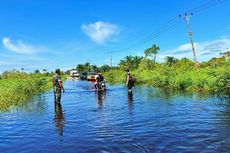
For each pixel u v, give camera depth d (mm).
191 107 16156
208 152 8312
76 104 20047
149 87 33031
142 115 14422
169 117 13609
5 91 23891
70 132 11508
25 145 10023
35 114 16297
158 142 9508
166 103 18234
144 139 9938
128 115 14609
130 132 11023
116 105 18500
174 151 8531
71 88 36812
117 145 9398
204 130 10836
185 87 26625
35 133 11656
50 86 41844
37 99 24453
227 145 8875
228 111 14422
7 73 49031
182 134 10398
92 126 12406
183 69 40438
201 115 13742
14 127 12969
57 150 9250
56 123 13445
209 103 17266
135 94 25062
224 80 21641
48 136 11055
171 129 11219
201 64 46062
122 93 26797
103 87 29531
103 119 13844
